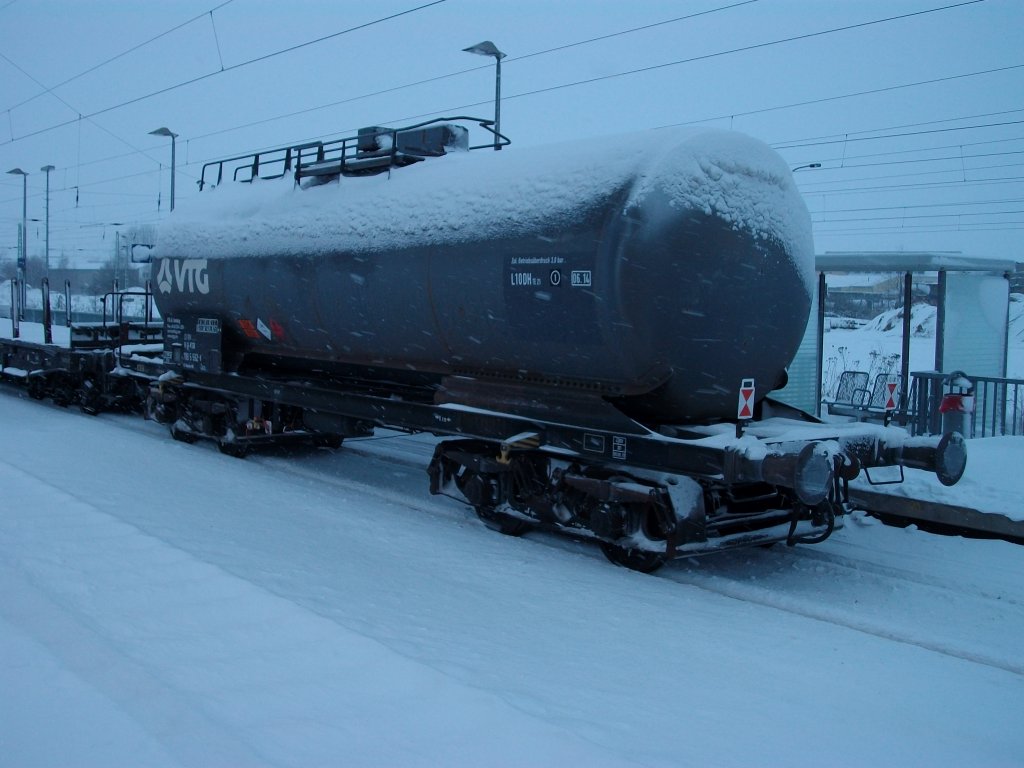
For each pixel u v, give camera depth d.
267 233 10.27
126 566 5.96
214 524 7.61
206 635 4.76
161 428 14.70
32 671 4.10
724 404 7.51
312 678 4.20
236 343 11.55
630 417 7.56
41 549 6.31
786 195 7.48
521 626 5.57
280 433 11.82
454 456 8.62
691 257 6.75
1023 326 35.50
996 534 7.92
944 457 6.98
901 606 6.53
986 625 6.12
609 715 4.18
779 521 7.55
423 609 5.67
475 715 3.79
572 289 6.97
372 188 9.27
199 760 3.34
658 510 6.89
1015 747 4.24
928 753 4.09
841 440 6.95
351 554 7.03
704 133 6.96
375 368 9.77
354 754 3.47
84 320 34.81
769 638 5.68
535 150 7.94
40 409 16.62
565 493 7.69
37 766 3.31
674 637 5.59
